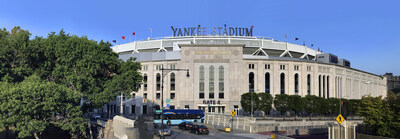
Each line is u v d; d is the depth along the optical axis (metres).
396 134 42.31
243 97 84.81
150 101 102.81
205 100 96.56
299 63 103.75
